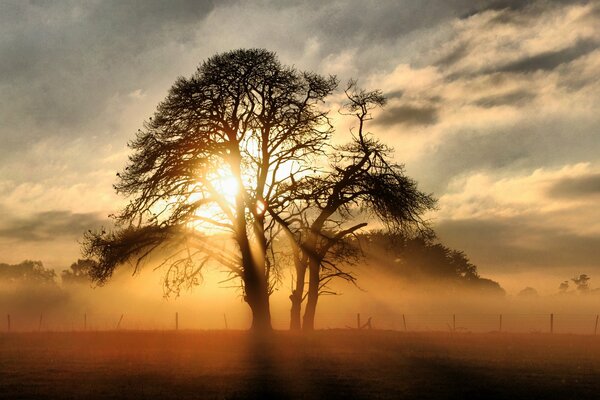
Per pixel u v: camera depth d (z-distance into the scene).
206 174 45.91
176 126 46.34
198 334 45.59
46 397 22.48
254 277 46.72
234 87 45.75
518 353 35.28
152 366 29.77
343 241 48.59
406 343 40.12
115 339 42.66
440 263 105.75
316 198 46.81
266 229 46.66
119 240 46.56
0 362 31.22
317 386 24.56
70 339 43.34
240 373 27.64
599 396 23.02
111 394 22.95
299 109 47.00
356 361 31.39
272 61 46.69
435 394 23.12
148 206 46.12
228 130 45.97
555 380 26.09
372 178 47.34
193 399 22.11
